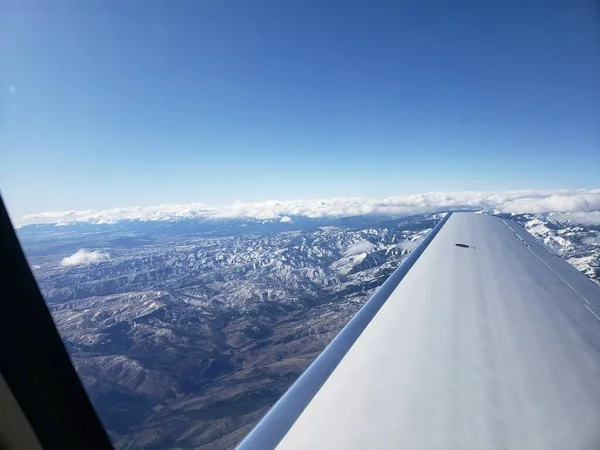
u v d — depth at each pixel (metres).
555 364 3.71
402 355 3.66
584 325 4.77
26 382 2.76
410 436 2.54
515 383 3.32
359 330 4.19
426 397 3.00
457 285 5.75
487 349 3.88
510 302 5.24
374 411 2.79
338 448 2.39
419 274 6.22
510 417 2.84
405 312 4.69
